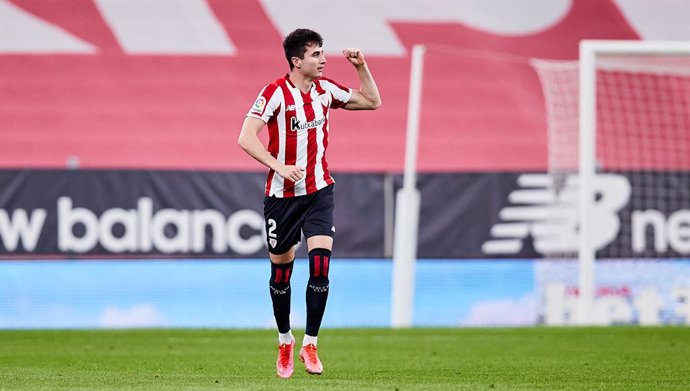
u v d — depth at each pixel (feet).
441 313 171.63
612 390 64.69
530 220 174.60
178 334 139.44
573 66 186.91
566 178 176.45
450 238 172.45
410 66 202.80
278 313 71.26
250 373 76.48
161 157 189.67
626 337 127.13
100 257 164.45
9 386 64.39
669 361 91.20
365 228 169.07
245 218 167.63
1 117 190.70
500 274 173.58
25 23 201.05
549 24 208.64
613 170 177.68
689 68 176.65
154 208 165.68
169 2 206.90
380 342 120.98
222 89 198.39
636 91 199.62
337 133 193.98
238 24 206.18
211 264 169.89
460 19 208.13
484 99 200.03
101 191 164.55
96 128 191.83
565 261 175.22
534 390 63.87
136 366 85.35
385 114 196.95
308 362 71.00
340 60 202.28
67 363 89.56
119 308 168.45
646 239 177.17
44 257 162.91
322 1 208.85
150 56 201.05
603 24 208.85
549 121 197.47
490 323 172.35
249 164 191.01
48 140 189.57
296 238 71.15
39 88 195.00
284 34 205.77
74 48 200.23
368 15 207.51
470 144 195.21
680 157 199.41
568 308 174.29
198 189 166.71
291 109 68.85
